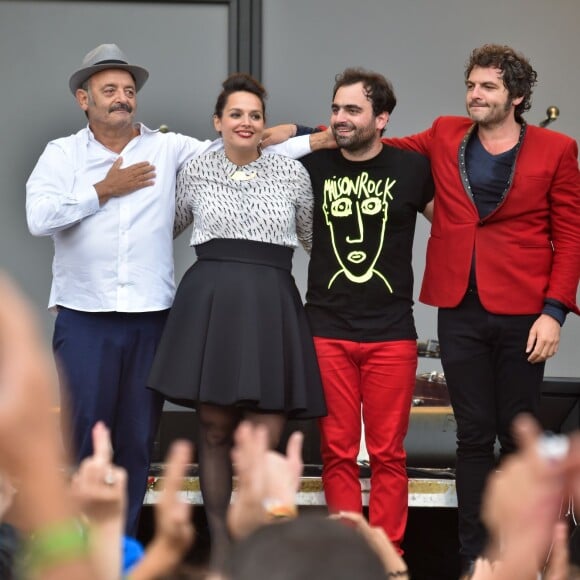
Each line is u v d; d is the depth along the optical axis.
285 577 2.39
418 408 12.23
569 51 16.12
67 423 10.62
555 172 10.37
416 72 16.03
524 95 10.34
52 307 10.91
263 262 10.48
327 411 10.54
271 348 10.30
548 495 2.54
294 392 10.35
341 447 10.80
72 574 2.26
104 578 2.79
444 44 16.03
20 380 2.15
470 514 10.54
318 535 2.47
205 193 10.61
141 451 10.74
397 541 10.79
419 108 16.03
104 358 10.62
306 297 10.97
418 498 11.53
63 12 15.73
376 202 10.63
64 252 10.73
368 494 11.52
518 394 10.52
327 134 10.82
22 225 15.71
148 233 10.73
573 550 8.49
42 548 2.25
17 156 15.71
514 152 10.40
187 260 15.83
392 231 10.67
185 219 11.01
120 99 10.70
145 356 10.77
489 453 10.62
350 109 10.50
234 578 2.44
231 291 10.35
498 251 10.40
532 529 2.57
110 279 10.63
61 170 10.81
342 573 2.40
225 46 15.90
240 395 10.10
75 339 10.63
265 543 2.47
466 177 10.47
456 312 10.57
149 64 15.84
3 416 2.14
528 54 16.08
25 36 15.71
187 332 10.35
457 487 10.63
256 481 3.26
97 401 10.59
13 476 2.23
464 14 16.03
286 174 10.69
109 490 3.02
